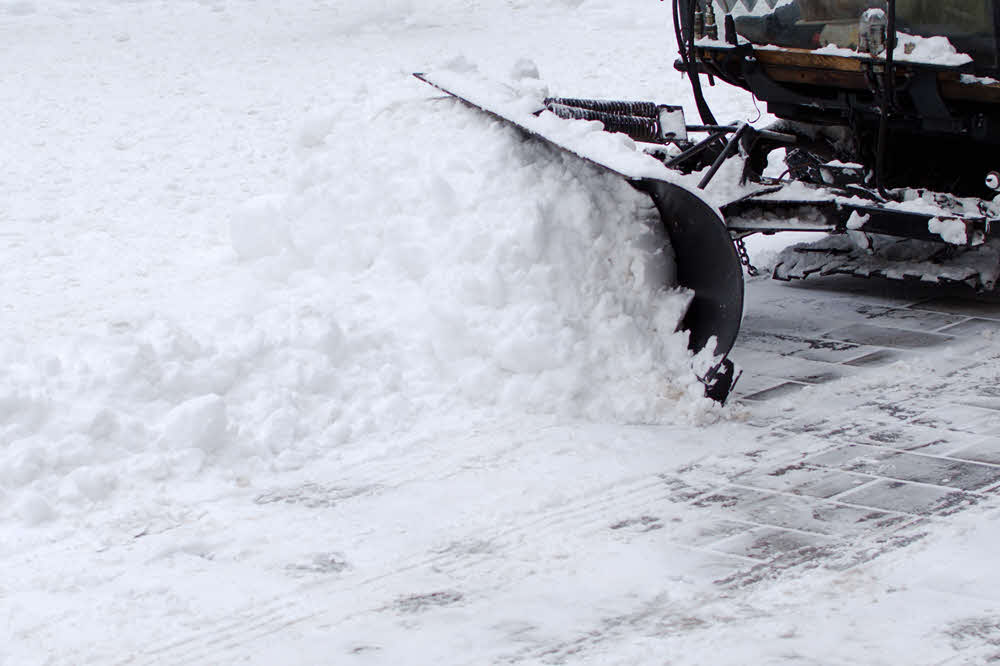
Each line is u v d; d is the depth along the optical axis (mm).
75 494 4480
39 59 16094
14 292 7012
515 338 5316
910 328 6172
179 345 5328
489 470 4695
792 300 6742
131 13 20453
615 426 5066
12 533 4270
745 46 6484
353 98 8047
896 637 3457
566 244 5586
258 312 6219
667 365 5301
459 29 17906
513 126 6098
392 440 5000
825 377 5547
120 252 7828
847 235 6969
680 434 4980
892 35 5645
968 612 3574
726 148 5926
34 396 4871
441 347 5516
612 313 5449
